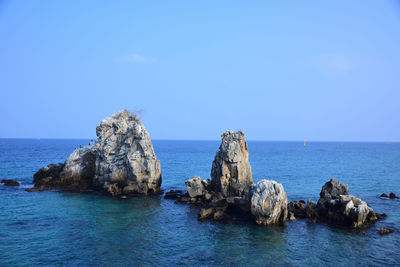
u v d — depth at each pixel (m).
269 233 37.53
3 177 75.19
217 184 54.12
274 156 181.12
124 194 58.06
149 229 38.56
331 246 33.59
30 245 32.16
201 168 107.75
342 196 42.41
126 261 29.09
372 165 123.00
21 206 47.88
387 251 32.34
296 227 39.72
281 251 32.19
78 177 64.94
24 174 80.44
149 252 31.39
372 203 53.16
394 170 104.50
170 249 32.34
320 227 39.72
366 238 35.91
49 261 28.53
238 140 52.81
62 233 36.09
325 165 122.50
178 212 46.78
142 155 59.16
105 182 60.28
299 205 47.00
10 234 35.12
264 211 39.78
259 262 29.53
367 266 29.05
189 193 53.19
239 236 36.47
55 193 58.09
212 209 45.47
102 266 27.91
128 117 66.25
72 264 28.09
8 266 27.27
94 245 32.75
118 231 37.50
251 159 155.25
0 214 43.09
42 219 41.34
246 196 46.34
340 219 41.09
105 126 64.00
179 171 98.25
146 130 61.78
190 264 28.81
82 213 45.00
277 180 80.31
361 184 74.06
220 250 32.31
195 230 38.50
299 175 90.50
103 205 50.09
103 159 62.00
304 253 31.77
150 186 59.31
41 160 119.19
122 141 62.03
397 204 52.53
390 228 39.31
